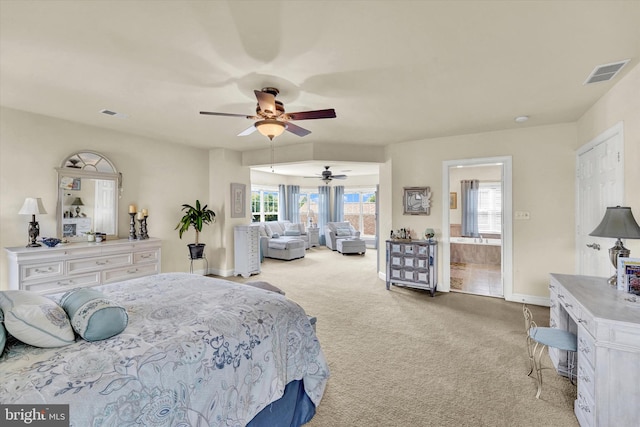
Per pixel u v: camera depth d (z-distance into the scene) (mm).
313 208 10523
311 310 3803
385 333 3102
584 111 3350
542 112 3379
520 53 2100
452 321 3424
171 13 1667
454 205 7727
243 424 1483
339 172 8930
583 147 3439
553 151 3865
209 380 1383
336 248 8945
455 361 2539
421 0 1551
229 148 5480
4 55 2135
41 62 2236
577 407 1855
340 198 10219
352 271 6125
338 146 5043
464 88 2699
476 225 7473
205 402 1354
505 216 4148
